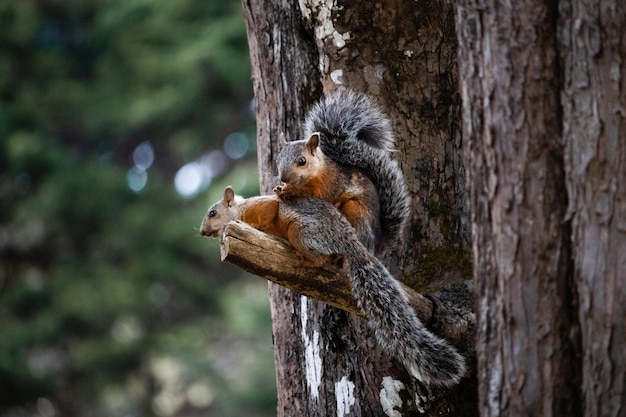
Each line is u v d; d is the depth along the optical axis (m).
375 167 8.77
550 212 6.73
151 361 28.95
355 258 8.05
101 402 28.84
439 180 9.19
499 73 6.85
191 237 30.08
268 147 9.85
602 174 6.62
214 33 29.95
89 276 28.75
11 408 26.72
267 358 30.66
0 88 31.27
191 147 31.75
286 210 8.18
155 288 30.70
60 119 32.22
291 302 9.45
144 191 31.11
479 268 7.01
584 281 6.63
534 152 6.76
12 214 29.42
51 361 30.14
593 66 6.65
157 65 30.47
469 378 8.41
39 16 32.72
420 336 7.98
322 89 9.55
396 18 9.32
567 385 6.67
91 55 33.94
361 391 8.85
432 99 9.29
